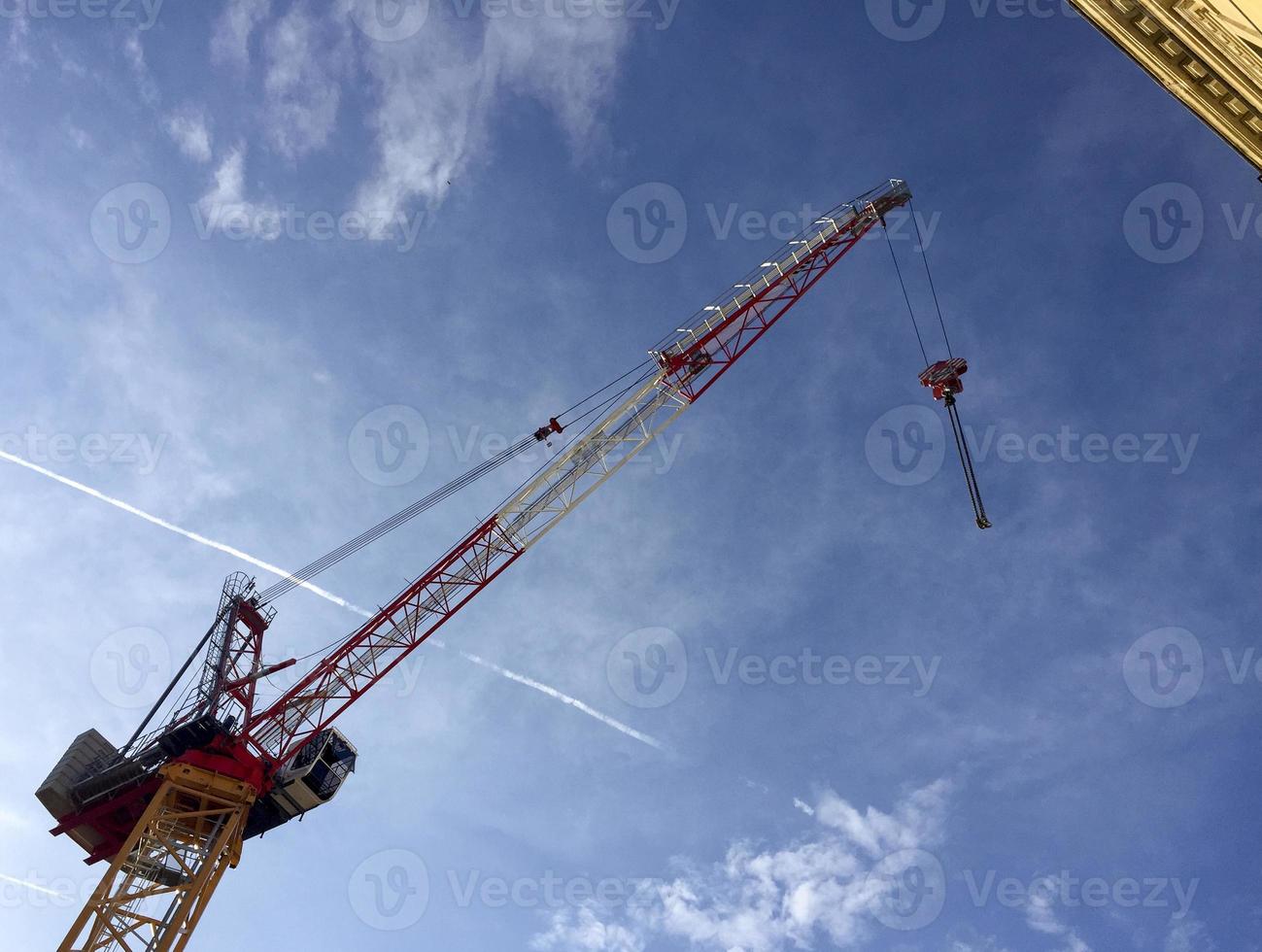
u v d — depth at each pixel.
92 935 52.06
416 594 66.19
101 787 59.81
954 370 68.44
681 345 70.12
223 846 57.44
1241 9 26.92
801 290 73.69
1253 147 31.75
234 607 65.81
